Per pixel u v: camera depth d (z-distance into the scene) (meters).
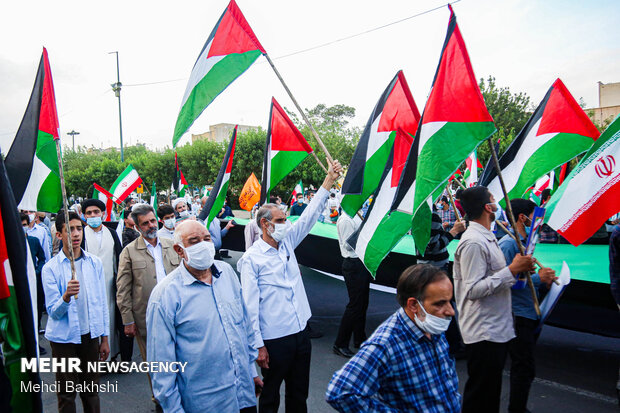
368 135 4.25
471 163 7.98
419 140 3.09
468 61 2.96
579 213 3.59
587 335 5.60
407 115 4.20
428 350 1.89
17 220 1.82
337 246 6.62
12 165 3.22
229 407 2.46
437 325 1.82
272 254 3.32
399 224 3.53
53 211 3.50
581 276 4.29
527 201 3.49
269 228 3.27
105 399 4.29
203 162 28.47
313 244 6.95
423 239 3.76
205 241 2.48
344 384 1.79
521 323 3.27
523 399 3.24
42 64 3.30
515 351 3.28
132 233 5.57
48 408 4.17
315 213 3.72
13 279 1.78
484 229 3.06
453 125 2.96
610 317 4.10
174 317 2.42
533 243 2.94
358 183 4.14
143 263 4.19
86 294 3.56
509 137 20.59
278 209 3.31
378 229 3.66
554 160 3.91
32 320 1.81
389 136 4.25
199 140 29.72
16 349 1.77
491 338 2.92
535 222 2.91
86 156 42.97
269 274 3.25
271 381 3.16
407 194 3.24
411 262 5.39
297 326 3.24
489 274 2.97
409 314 1.91
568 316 4.34
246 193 9.87
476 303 2.97
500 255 3.04
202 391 2.41
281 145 4.74
